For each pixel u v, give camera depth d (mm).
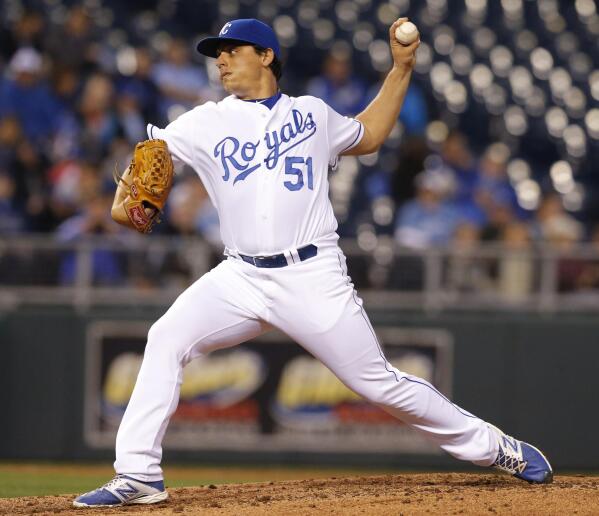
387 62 49656
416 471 32844
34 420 33031
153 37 47594
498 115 49969
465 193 38969
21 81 37344
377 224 39094
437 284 33281
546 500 14594
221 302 15297
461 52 51531
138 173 15242
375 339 15344
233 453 33062
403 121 43562
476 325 33219
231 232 15172
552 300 33406
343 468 33062
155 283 33094
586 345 33281
